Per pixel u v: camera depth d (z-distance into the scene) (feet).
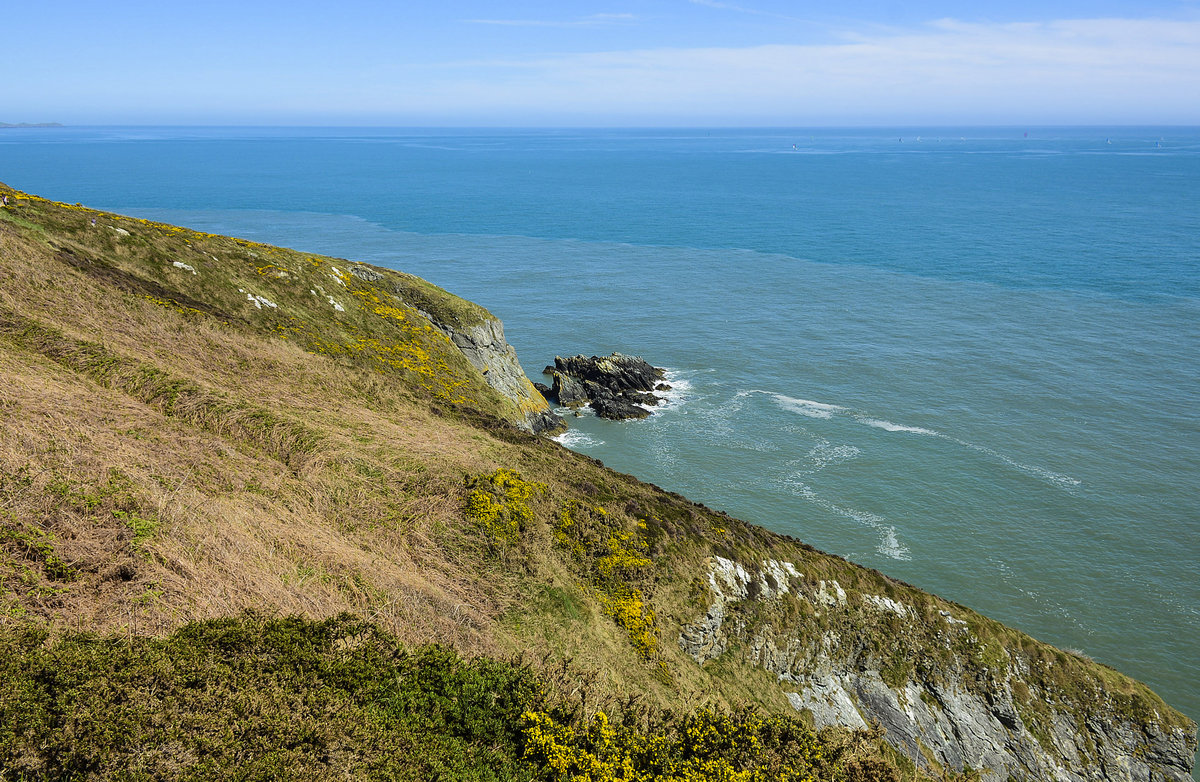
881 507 180.75
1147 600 149.38
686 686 89.40
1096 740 117.60
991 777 108.99
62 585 54.65
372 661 56.03
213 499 75.72
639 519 109.29
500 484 101.19
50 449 70.44
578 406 240.12
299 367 129.39
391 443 106.73
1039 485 191.21
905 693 114.62
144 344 111.04
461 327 209.15
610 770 51.93
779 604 110.73
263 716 44.39
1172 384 259.80
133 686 43.57
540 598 85.97
